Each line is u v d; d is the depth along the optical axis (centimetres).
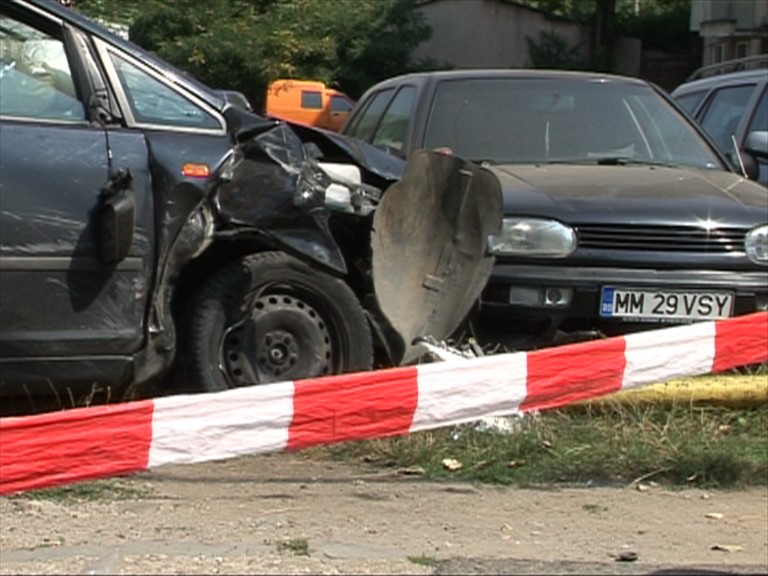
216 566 548
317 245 767
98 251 714
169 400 614
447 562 564
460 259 827
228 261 777
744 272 865
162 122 746
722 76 1385
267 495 669
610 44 4912
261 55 4216
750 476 721
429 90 1050
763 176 1156
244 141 757
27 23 732
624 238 860
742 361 768
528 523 634
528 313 855
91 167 715
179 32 4238
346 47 4603
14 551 563
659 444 740
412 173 810
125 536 589
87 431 597
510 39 4950
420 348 805
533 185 901
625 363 732
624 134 1036
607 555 587
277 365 775
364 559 564
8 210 697
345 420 652
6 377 703
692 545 609
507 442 733
